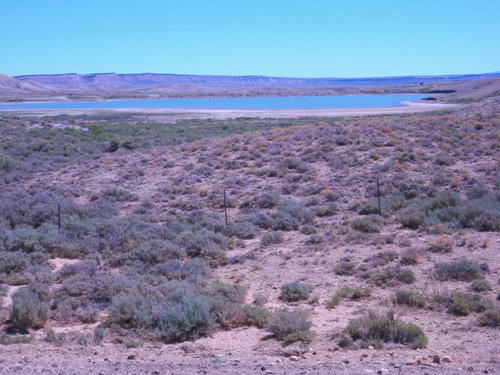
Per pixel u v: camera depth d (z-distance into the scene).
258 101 198.38
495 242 16.47
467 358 7.90
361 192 26.42
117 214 26.25
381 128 40.59
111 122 82.25
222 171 33.56
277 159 34.97
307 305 12.33
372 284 13.52
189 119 89.12
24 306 11.12
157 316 10.59
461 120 42.56
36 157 43.25
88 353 8.88
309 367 7.34
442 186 25.73
